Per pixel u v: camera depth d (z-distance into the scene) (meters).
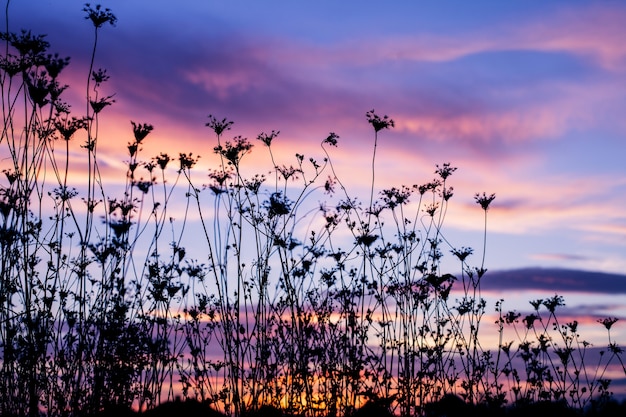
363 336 10.54
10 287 9.57
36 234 9.96
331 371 10.32
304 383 10.26
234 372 10.12
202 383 10.16
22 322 9.61
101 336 9.78
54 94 9.99
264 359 10.26
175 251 10.63
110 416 9.53
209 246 10.64
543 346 10.20
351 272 11.09
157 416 9.66
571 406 9.83
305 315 10.66
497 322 10.67
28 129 9.94
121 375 9.77
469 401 10.23
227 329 10.27
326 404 10.23
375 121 11.75
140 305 10.30
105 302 10.03
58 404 9.45
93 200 10.37
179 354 10.19
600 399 9.70
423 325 10.79
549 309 10.42
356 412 10.27
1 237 9.61
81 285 9.91
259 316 10.43
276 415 10.05
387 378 10.40
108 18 10.52
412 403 10.34
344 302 10.73
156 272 10.38
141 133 10.80
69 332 9.81
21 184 9.80
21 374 9.45
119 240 10.33
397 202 11.55
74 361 9.69
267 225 10.99
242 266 10.73
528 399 10.05
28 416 9.22
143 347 9.94
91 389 9.71
